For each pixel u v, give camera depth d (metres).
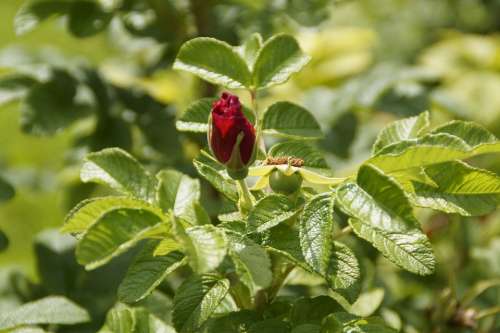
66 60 1.16
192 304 0.82
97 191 1.37
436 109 1.44
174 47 1.18
